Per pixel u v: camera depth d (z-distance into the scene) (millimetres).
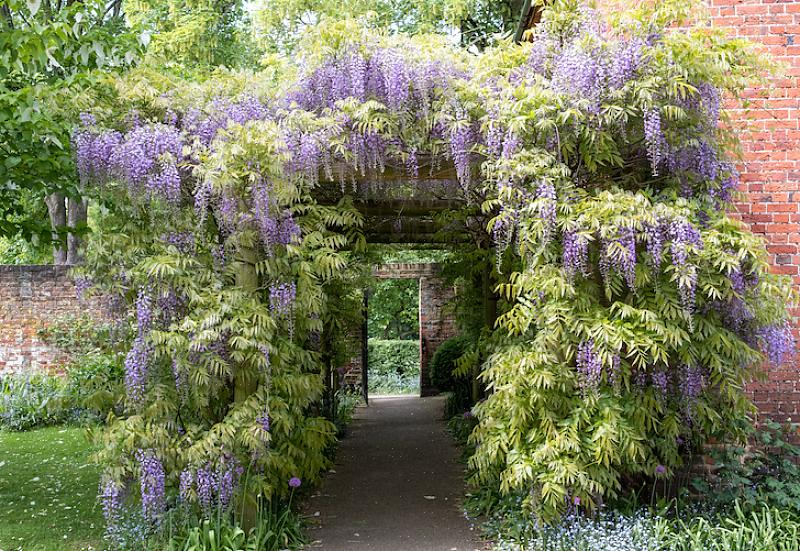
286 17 12492
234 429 4273
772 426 5000
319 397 6230
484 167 4566
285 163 4367
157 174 4418
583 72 4211
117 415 4855
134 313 4609
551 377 4230
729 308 4430
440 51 4641
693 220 4273
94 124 4523
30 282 10539
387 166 5023
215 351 4328
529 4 6086
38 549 4547
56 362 10398
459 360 6301
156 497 4199
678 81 4184
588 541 4281
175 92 4691
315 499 6199
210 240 4672
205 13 12734
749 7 5309
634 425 4414
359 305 9070
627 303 4414
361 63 4676
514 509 5008
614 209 4031
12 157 5074
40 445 8078
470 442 5008
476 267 7504
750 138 5289
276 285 4512
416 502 6066
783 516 4617
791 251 5273
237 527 4238
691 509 4828
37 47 4926
